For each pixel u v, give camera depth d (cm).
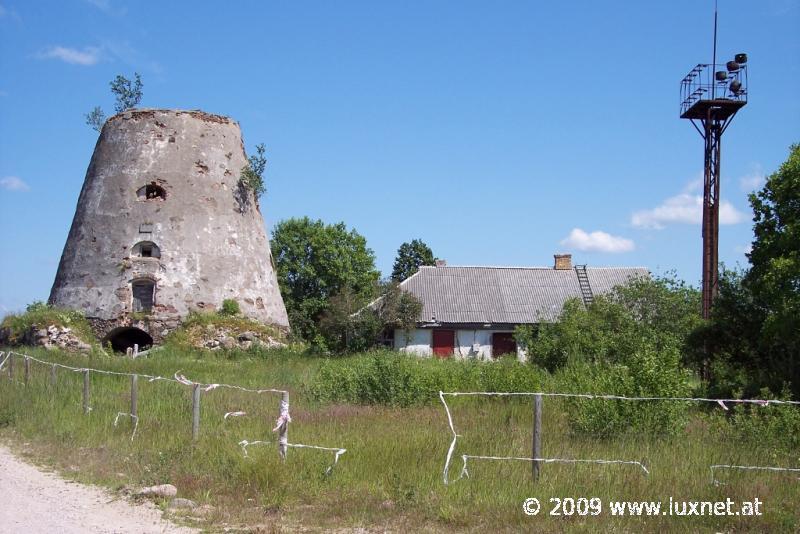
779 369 1558
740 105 2609
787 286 1494
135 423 1284
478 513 809
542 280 4334
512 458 938
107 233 3338
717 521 790
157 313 3219
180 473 974
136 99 3603
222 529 771
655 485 882
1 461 1106
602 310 2689
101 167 3484
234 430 1224
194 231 3391
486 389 1808
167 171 3425
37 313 3138
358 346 3525
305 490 891
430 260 6806
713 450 1038
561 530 753
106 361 2470
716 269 2583
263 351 3088
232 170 3634
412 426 1248
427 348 3891
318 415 1377
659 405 1141
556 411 1440
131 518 806
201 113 3591
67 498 886
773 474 937
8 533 731
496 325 3947
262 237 3738
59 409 1480
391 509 824
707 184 2634
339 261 5150
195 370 2291
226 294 3388
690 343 1872
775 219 1592
